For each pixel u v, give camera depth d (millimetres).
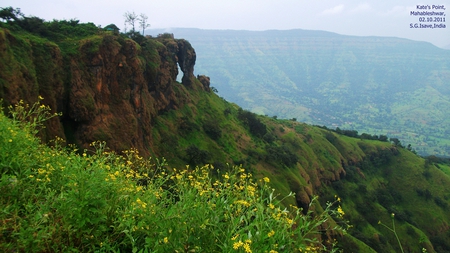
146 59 54938
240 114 81500
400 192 91625
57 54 36500
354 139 108562
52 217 4648
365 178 94000
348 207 78312
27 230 4172
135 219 4859
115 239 4793
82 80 38719
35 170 6094
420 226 80562
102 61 40719
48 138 31578
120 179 5848
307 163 81188
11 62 29719
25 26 39500
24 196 5320
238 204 4953
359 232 65000
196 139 61219
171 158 51500
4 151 6047
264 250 4117
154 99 56312
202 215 4645
